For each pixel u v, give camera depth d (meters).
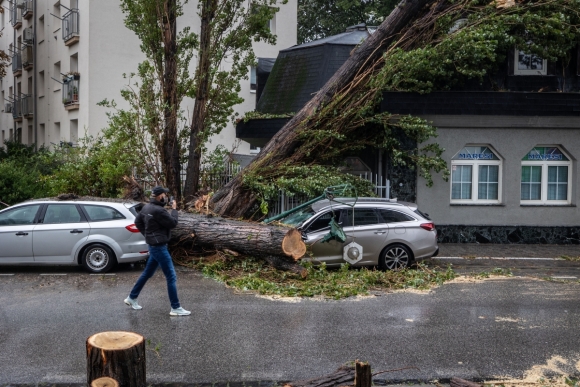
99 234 11.52
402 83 15.53
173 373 6.16
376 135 15.82
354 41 20.67
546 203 16.41
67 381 5.94
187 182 15.53
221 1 15.32
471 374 6.16
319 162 15.41
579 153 16.17
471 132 16.06
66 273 11.57
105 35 22.97
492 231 16.17
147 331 7.57
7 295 9.62
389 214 12.02
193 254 12.43
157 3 14.79
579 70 16.17
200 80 15.27
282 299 9.41
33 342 7.14
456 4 15.29
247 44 15.66
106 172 14.34
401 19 15.24
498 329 7.72
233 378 6.04
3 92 38.25
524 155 16.14
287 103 19.89
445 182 16.08
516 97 15.40
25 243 11.45
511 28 15.67
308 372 6.19
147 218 8.27
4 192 16.30
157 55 15.12
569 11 15.39
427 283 10.59
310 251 11.69
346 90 15.16
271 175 14.58
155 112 14.93
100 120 23.00
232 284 10.46
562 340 7.25
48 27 28.25
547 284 10.62
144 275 8.51
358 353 6.77
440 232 16.14
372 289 10.20
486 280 11.00
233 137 26.02
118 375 4.59
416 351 6.84
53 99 27.66
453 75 15.90
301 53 20.75
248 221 12.40
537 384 5.90
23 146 23.03
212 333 7.50
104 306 8.85
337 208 11.95
